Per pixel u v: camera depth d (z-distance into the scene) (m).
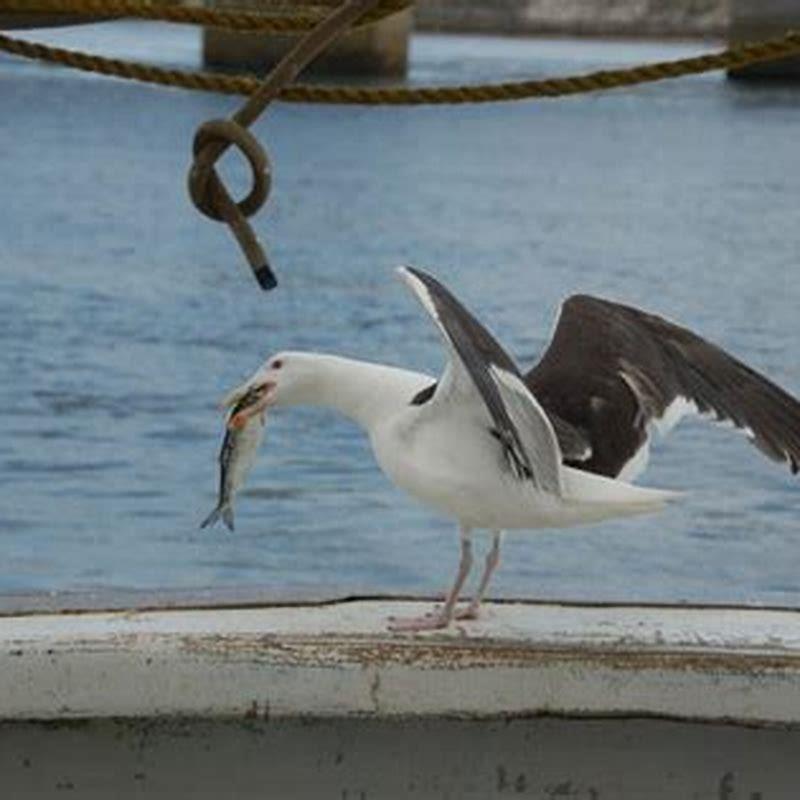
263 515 15.87
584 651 5.57
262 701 5.47
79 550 15.01
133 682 5.45
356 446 17.67
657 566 14.17
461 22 77.75
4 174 39.41
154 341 23.58
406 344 24.25
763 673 5.46
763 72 63.16
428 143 46.97
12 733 5.49
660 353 5.84
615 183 40.97
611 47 75.81
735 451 17.06
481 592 5.86
